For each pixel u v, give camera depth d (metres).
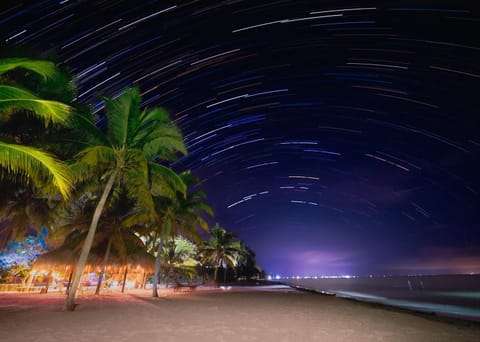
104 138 13.79
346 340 7.24
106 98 14.24
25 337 6.97
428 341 7.28
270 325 9.13
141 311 11.86
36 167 7.81
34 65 7.33
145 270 23.27
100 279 21.27
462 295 52.88
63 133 13.62
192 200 23.70
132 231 24.47
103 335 7.29
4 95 7.18
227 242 51.56
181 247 42.91
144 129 15.16
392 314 12.25
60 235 21.95
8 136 11.39
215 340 7.03
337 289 75.88
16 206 20.06
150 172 15.08
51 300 15.61
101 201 13.42
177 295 21.80
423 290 74.88
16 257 24.16
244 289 33.38
